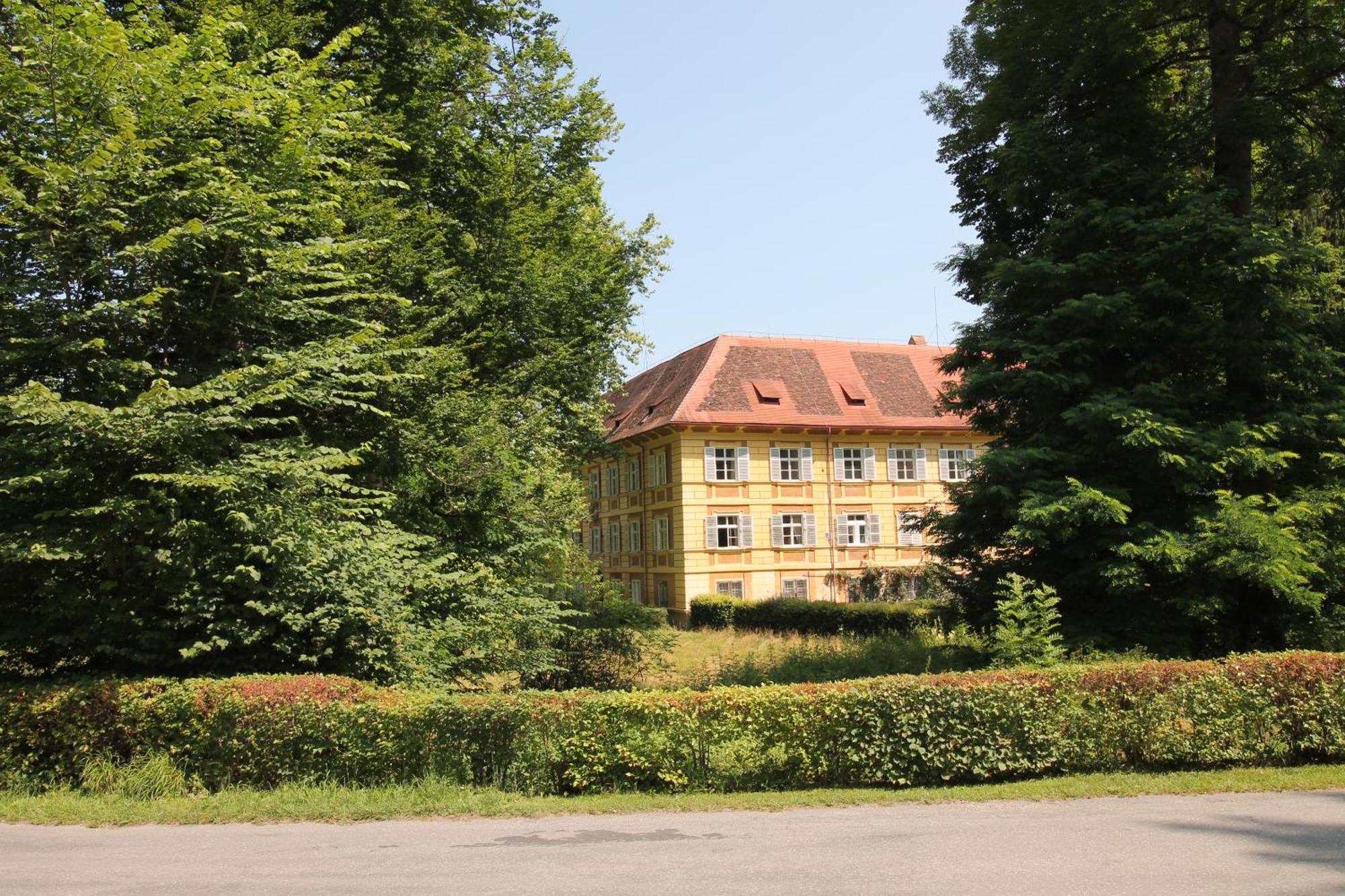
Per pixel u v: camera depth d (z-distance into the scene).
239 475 9.02
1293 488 12.82
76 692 8.16
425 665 10.61
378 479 12.35
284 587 9.29
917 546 38.22
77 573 9.18
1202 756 8.41
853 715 8.12
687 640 25.80
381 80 15.06
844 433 37.56
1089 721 8.37
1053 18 14.64
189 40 10.15
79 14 8.92
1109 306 12.66
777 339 39.53
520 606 12.63
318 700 8.05
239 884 5.48
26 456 8.63
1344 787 7.61
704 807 7.31
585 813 7.17
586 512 18.09
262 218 9.53
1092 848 6.00
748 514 35.91
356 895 5.25
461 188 16.31
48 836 6.60
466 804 7.28
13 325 8.84
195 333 10.05
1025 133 14.16
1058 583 13.27
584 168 20.11
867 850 6.03
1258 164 15.47
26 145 8.88
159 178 9.23
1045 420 13.89
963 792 7.59
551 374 17.08
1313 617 12.62
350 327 11.63
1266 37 14.13
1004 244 15.19
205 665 9.41
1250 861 5.66
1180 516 12.73
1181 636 12.34
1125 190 13.91
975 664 13.81
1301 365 12.83
